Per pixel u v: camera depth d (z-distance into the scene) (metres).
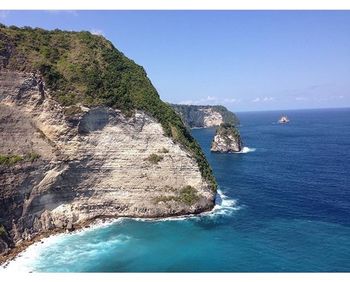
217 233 69.06
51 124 72.44
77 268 57.06
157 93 91.44
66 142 72.81
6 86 69.38
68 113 72.06
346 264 56.22
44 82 72.94
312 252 60.56
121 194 77.00
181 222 74.75
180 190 79.00
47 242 66.31
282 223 73.50
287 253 60.38
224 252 61.38
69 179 73.38
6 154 66.19
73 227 71.69
